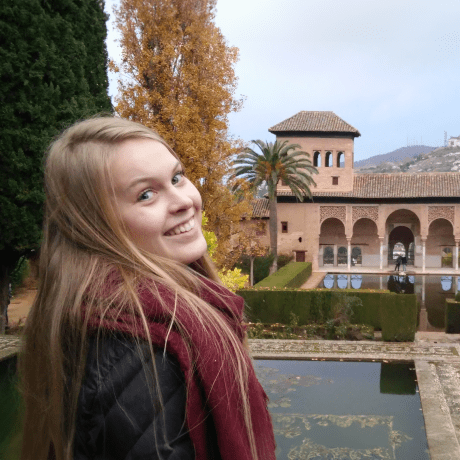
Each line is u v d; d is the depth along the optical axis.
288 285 20.92
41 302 0.70
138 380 0.56
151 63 13.86
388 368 7.82
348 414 5.64
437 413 5.52
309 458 4.50
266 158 26.89
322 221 34.00
